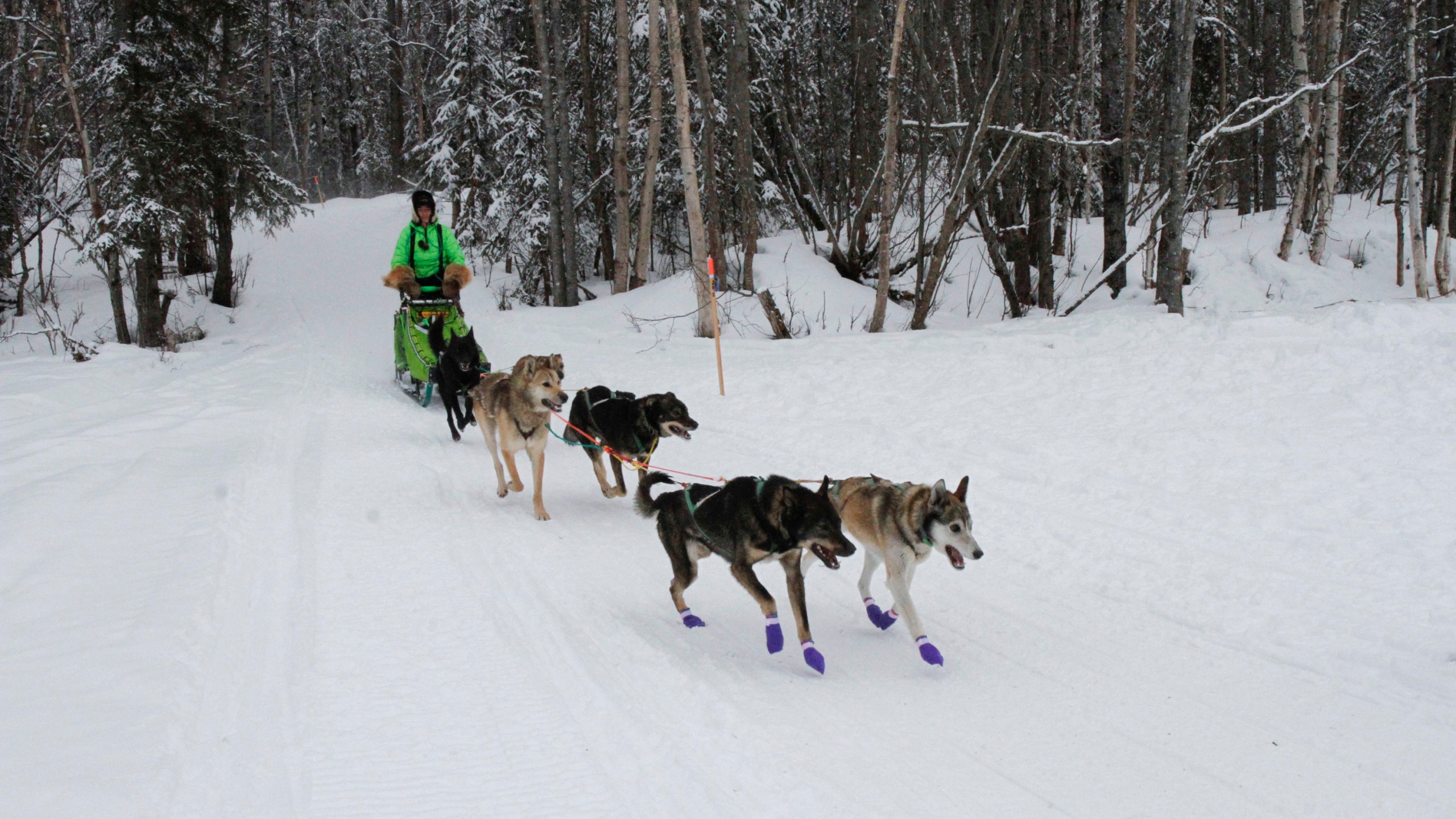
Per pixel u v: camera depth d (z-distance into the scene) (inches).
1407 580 217.3
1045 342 494.3
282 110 2017.7
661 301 720.3
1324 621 204.4
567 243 816.3
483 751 158.9
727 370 513.3
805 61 913.5
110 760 143.3
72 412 433.4
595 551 269.6
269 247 1277.1
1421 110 783.7
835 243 782.5
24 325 845.8
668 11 616.4
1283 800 144.4
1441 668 181.3
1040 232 690.8
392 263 484.1
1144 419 352.5
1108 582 236.5
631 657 197.5
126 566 229.9
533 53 1012.5
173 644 186.4
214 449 363.6
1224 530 255.8
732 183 840.3
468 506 311.7
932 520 191.9
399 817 138.6
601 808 142.6
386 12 1861.5
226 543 250.8
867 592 221.1
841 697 182.7
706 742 163.0
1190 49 526.9
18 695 160.4
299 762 152.4
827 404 425.4
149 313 687.7
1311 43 732.0
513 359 588.1
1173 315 525.7
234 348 708.7
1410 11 564.1
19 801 129.3
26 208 886.4
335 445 382.3
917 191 813.9
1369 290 618.2
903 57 699.4
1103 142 658.2
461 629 210.2
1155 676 188.4
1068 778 151.9
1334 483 274.7
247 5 834.8
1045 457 327.3
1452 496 255.6
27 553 232.5
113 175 679.7
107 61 658.8
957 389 427.5
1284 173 1022.4
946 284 780.6
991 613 224.5
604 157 968.3
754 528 194.7
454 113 1044.5
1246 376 382.0
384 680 183.3
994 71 644.1
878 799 145.9
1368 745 158.7
